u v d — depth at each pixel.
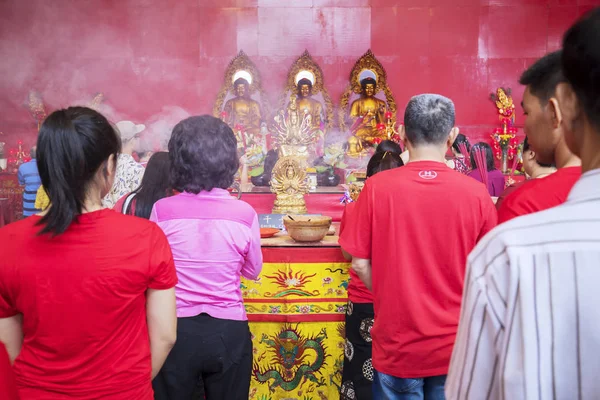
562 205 0.76
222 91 8.07
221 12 8.02
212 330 1.83
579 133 0.78
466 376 0.80
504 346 0.75
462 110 8.16
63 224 1.22
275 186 3.96
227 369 1.85
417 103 1.79
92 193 1.30
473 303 0.79
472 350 0.79
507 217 1.33
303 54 8.08
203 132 1.84
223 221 1.86
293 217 2.74
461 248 1.72
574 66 0.73
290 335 2.65
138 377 1.33
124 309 1.29
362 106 8.00
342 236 1.86
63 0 7.89
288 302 2.64
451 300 1.73
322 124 8.03
